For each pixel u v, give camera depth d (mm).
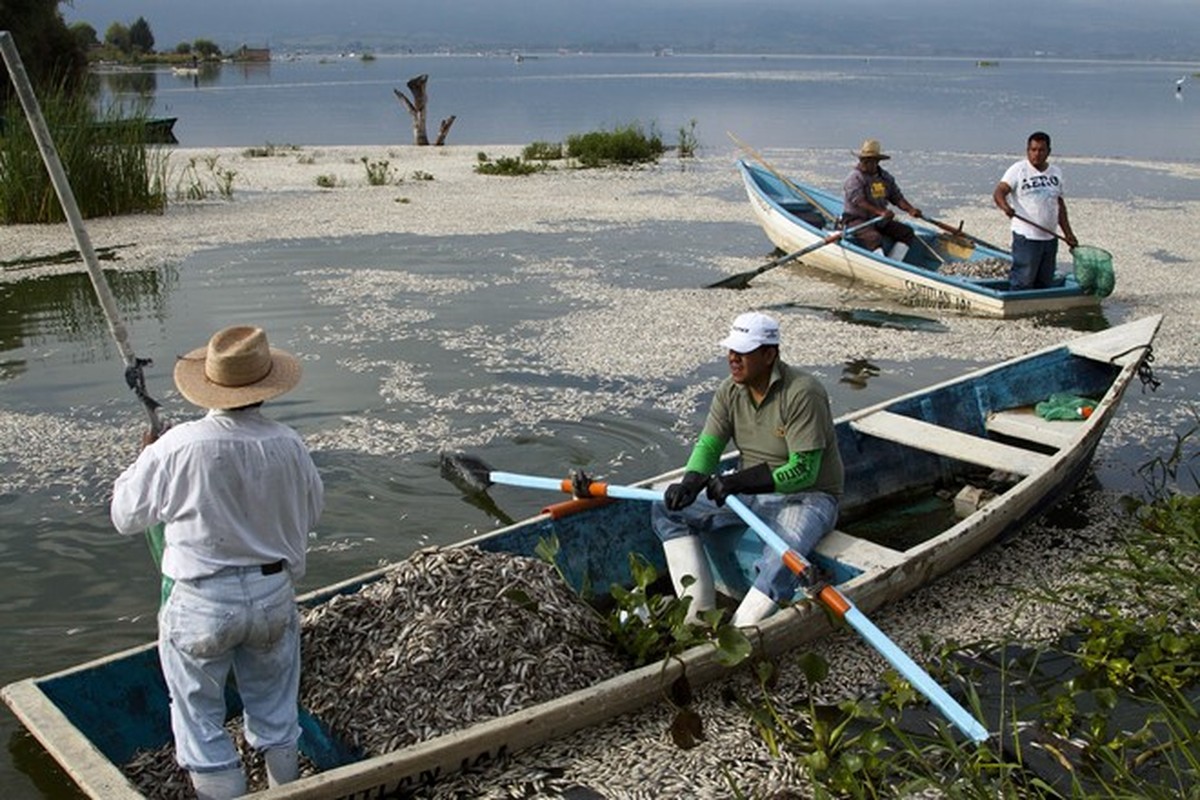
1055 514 7297
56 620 5977
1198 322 12219
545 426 8695
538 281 13922
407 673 4773
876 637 4992
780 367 5969
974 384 8438
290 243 16188
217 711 4188
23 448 8289
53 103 17984
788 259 13758
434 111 49719
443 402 9227
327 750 4812
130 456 8141
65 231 16922
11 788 4633
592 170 25812
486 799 4484
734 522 6168
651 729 4941
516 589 5078
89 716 4641
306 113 47344
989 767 4461
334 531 6969
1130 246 16516
